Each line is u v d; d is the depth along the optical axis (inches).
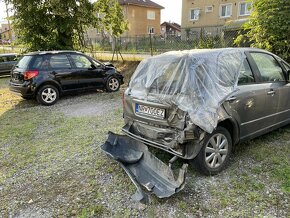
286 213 104.7
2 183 137.3
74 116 253.4
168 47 608.4
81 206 115.2
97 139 190.2
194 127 115.2
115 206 114.0
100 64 353.7
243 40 344.8
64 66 314.0
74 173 143.7
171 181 119.0
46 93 301.9
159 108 127.5
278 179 126.7
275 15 273.1
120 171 142.3
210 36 490.0
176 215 106.6
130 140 147.8
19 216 111.0
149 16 1620.3
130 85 153.9
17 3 466.9
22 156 167.8
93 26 537.0
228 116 129.9
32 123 235.9
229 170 137.1
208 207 110.3
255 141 169.3
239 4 1079.6
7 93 394.0
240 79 142.4
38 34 499.2
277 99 162.4
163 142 127.8
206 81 124.5
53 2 448.8
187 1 1238.9
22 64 301.0
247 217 103.7
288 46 281.4
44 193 126.6
